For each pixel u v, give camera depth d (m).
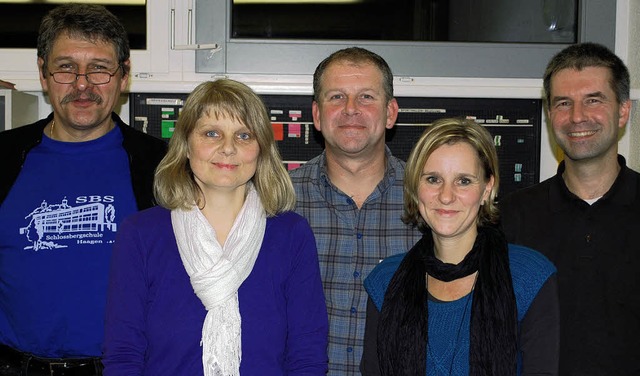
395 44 2.34
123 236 1.55
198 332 1.48
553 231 1.87
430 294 1.65
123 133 1.88
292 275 1.59
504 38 2.37
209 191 1.58
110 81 1.79
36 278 1.72
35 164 1.81
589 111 1.81
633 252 1.77
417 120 2.36
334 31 2.35
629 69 2.35
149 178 1.82
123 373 1.45
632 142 2.34
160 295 1.51
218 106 1.51
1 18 2.35
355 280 1.86
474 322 1.56
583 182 1.87
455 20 2.36
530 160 2.38
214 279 1.47
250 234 1.55
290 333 1.57
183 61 2.35
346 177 1.92
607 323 1.77
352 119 1.80
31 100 2.35
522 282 1.58
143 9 2.35
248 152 1.53
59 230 1.75
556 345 1.54
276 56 2.33
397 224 1.89
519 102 2.37
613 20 2.36
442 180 1.58
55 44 1.76
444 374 1.56
